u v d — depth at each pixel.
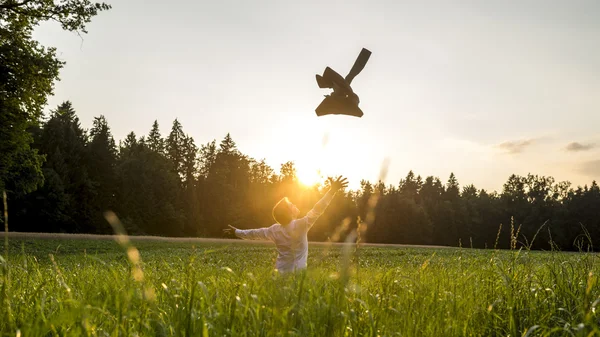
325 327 2.47
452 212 116.88
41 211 67.38
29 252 24.11
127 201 84.81
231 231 6.32
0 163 30.64
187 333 2.47
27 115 29.22
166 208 91.25
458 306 3.17
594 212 106.50
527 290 3.64
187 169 116.62
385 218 106.25
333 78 5.10
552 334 3.00
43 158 32.78
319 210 5.96
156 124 117.81
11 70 27.03
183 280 3.64
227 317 2.61
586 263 3.89
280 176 121.00
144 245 34.31
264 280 3.14
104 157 83.25
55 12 25.30
